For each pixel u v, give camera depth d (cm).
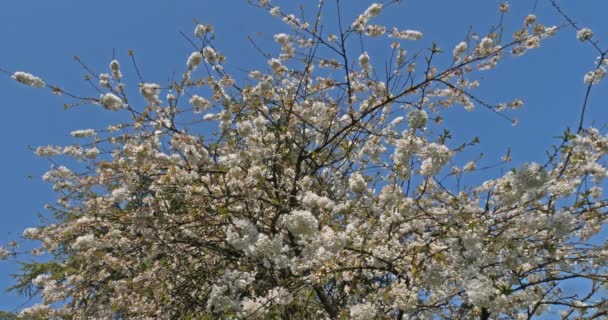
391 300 432
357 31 568
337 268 395
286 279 478
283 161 635
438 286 401
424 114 404
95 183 627
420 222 512
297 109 679
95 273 658
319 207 454
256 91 612
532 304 466
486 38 495
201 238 612
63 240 650
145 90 556
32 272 950
